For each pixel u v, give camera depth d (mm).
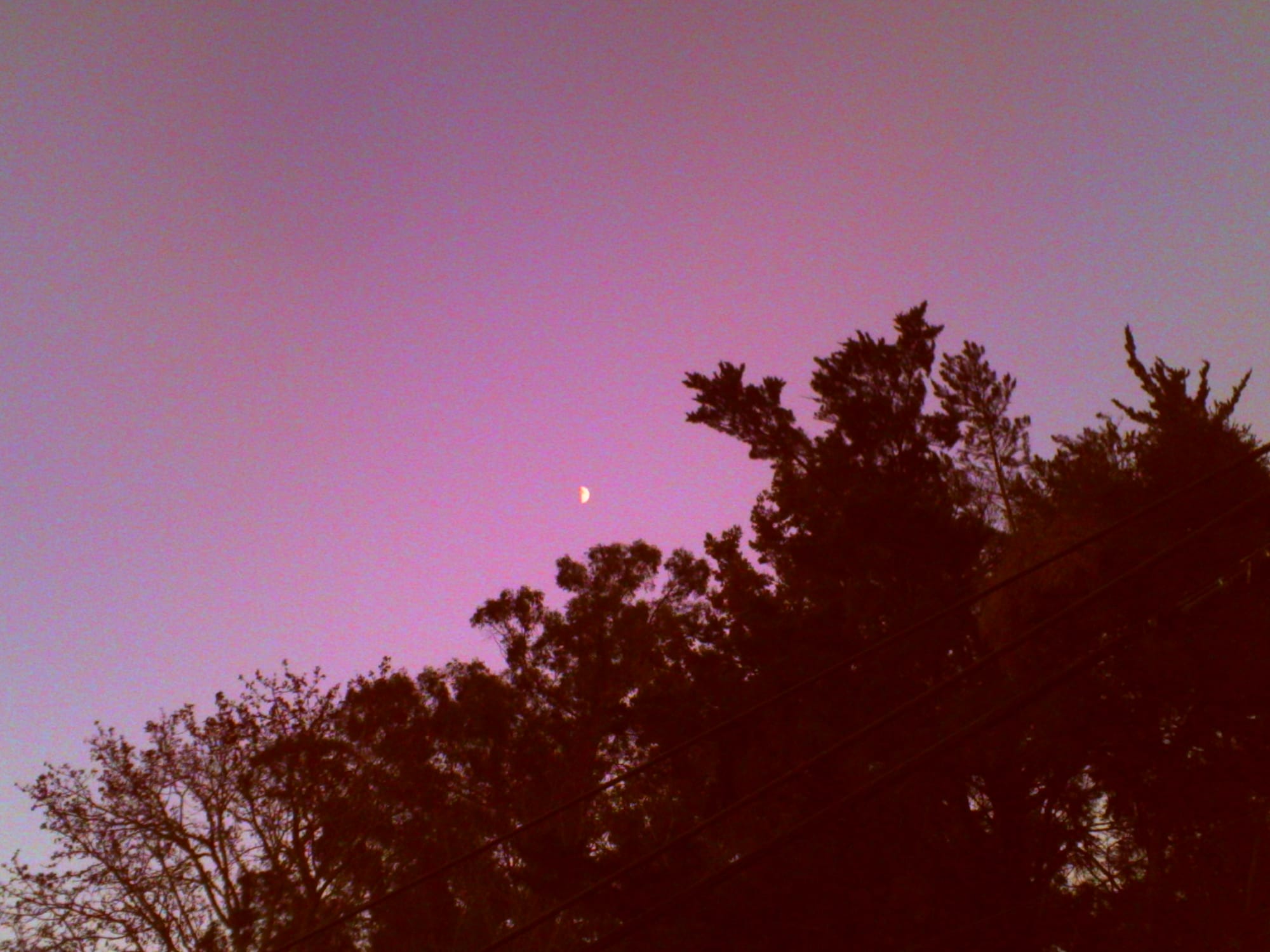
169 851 25391
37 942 23953
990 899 14969
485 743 29578
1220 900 15555
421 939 24938
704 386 22484
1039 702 15719
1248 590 15062
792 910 15250
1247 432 17734
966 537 18469
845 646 18203
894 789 16422
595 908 17203
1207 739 15781
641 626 31312
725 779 18250
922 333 22344
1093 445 19422
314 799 26906
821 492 21297
